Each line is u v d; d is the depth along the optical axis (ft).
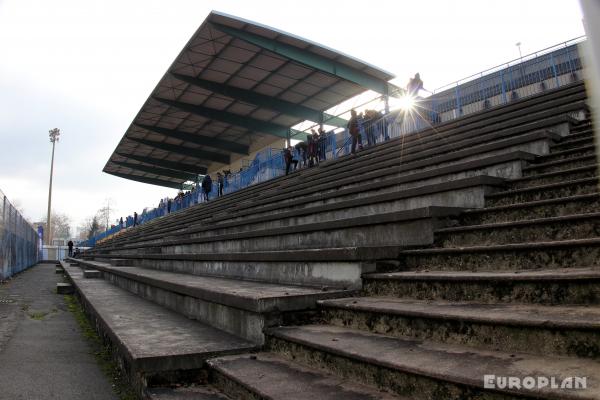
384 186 25.81
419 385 8.11
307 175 54.03
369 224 18.22
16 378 15.56
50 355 19.16
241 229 36.19
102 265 53.42
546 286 9.74
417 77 55.01
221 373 11.18
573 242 10.91
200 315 18.07
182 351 12.42
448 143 32.53
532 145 21.38
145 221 146.82
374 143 55.93
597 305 8.95
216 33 67.05
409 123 53.83
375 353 9.34
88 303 27.48
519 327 8.38
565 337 7.77
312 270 16.96
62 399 13.33
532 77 52.95
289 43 70.59
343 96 89.92
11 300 40.45
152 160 143.64
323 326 12.99
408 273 13.64
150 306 23.59
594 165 16.20
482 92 57.41
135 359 11.75
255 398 9.43
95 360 18.26
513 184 18.49
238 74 80.84
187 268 31.73
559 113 25.50
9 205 68.28
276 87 86.07
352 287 14.84
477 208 17.51
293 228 23.11
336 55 73.87
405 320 10.75
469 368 7.73
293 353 11.70
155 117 104.99
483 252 12.85
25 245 100.63
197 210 82.43
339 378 9.95
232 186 90.27
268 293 14.44
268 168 75.77
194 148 130.11
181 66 77.46
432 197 19.54
